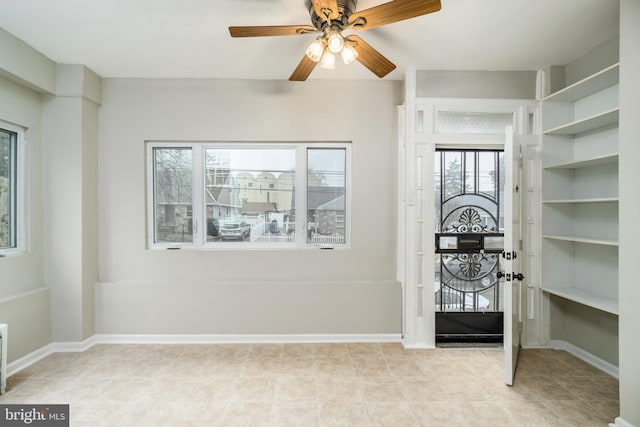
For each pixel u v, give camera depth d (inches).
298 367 104.1
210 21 87.6
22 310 103.7
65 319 115.2
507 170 95.1
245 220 130.6
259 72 119.5
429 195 119.3
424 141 118.9
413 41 98.6
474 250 131.0
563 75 115.7
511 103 118.3
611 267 100.0
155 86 124.2
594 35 95.2
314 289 123.6
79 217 115.3
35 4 80.2
